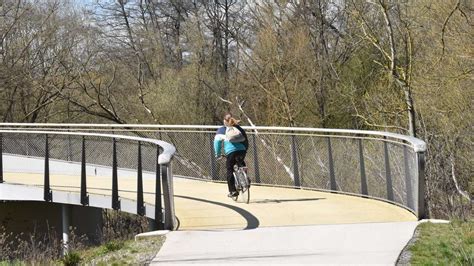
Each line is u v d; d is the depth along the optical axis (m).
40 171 30.86
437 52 32.59
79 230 24.39
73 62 59.91
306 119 48.22
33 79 59.12
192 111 55.09
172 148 15.97
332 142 21.81
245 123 51.38
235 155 19.81
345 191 21.28
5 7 58.50
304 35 48.19
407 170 17.08
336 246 12.65
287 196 21.14
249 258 11.87
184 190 23.16
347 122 46.59
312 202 19.58
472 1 31.47
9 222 25.33
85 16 64.12
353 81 45.38
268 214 17.39
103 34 66.00
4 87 57.75
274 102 48.28
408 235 13.38
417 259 11.21
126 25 68.25
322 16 50.22
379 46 32.50
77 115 61.94
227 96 54.50
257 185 24.36
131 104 58.81
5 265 14.36
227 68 59.06
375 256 11.57
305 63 48.09
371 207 18.25
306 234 14.10
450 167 32.62
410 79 31.17
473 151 32.50
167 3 71.69
